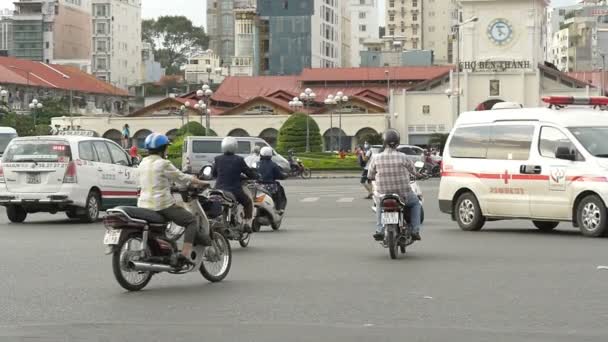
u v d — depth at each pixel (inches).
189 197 717.9
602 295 656.4
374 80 6259.8
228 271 757.9
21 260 890.1
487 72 5369.1
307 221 1439.5
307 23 7770.7
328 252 961.5
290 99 5871.1
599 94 5324.8
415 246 1013.8
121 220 677.3
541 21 5516.7
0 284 729.0
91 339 512.4
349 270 807.7
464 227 1226.0
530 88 5334.6
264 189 1202.0
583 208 1105.4
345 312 595.2
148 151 713.0
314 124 4650.6
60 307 621.3
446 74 5413.4
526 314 583.2
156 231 700.7
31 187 1350.9
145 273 705.0
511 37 5369.1
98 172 1403.8
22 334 527.8
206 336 518.9
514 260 871.1
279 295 668.1
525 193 1156.5
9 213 1402.6
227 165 984.3
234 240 1029.2
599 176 1088.8
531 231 1213.7
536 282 722.2
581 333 523.8
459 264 844.0
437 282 727.1
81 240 1102.4
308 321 565.3
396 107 5467.5
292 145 4571.9
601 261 857.5
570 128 1132.5
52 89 6328.7
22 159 1354.6
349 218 1510.8
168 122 5502.0
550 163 1134.4
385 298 649.6
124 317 582.6
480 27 5403.5
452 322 558.9
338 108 5413.4
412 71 6299.2
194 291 691.4
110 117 5575.8
